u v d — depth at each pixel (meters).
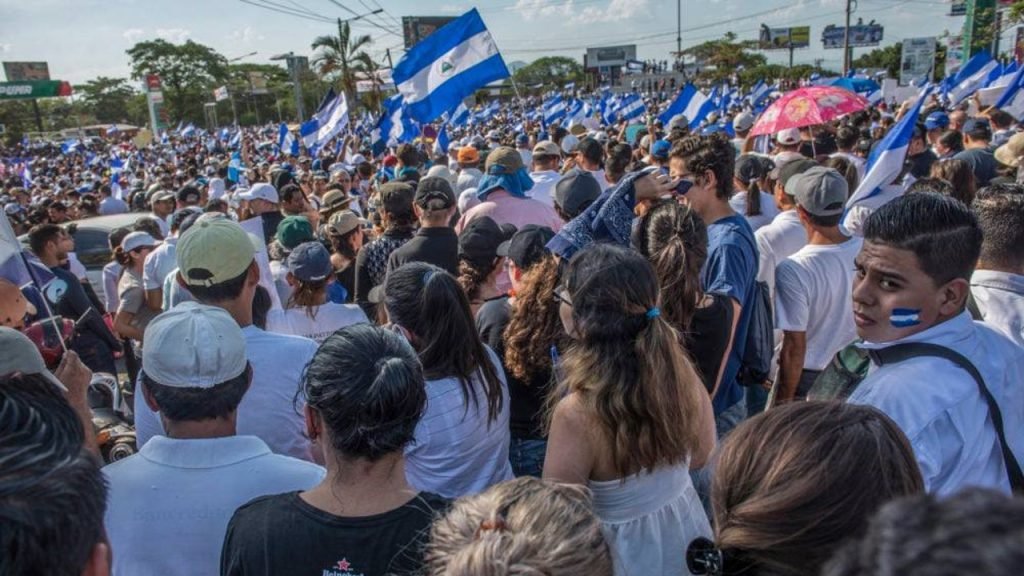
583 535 1.08
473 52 7.82
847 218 4.49
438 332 2.32
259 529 1.57
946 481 1.64
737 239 2.98
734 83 49.00
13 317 2.60
